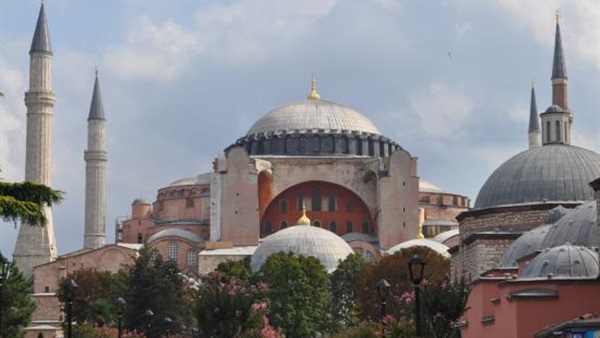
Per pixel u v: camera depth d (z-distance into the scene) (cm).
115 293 19638
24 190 8838
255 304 19062
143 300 19138
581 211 13438
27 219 8669
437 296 10212
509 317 11369
